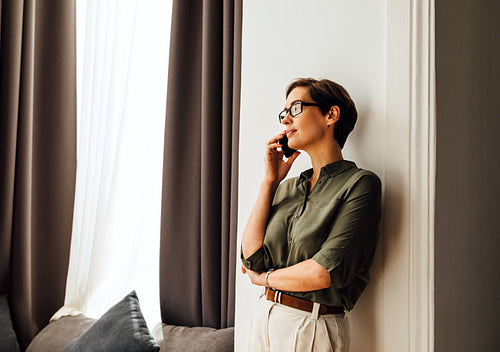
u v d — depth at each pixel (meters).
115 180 2.44
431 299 1.22
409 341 1.24
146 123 2.46
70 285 2.55
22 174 2.48
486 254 1.62
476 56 1.56
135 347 1.78
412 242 1.24
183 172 2.24
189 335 1.99
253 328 1.28
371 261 1.19
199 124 2.22
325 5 1.48
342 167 1.24
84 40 2.70
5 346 2.28
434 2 1.27
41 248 2.59
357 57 1.40
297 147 1.29
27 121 2.50
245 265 1.32
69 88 2.62
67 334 2.18
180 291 2.22
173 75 2.26
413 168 1.26
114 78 2.50
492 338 1.66
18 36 2.47
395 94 1.30
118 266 2.46
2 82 2.46
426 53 1.27
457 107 1.42
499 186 1.71
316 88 1.27
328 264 1.10
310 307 1.17
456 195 1.40
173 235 2.23
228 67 2.08
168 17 2.47
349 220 1.12
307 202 1.25
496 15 1.73
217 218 2.12
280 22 1.58
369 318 1.32
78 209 2.58
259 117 1.61
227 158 2.06
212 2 2.15
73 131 2.63
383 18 1.36
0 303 2.40
